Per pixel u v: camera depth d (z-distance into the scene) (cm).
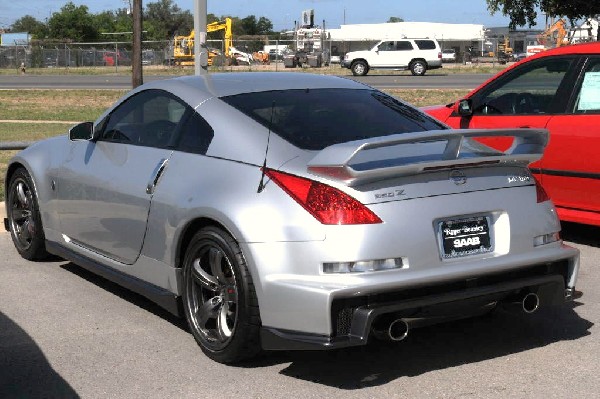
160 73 4800
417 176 384
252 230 382
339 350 441
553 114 669
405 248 371
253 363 422
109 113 537
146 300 536
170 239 439
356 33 6838
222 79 493
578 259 428
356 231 365
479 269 385
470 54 6669
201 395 382
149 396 381
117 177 494
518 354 435
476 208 393
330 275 365
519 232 405
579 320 493
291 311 371
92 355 436
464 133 386
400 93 2656
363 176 368
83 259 546
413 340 458
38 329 478
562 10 1484
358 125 441
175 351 441
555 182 669
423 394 380
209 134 443
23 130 1697
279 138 416
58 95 2894
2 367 419
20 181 621
